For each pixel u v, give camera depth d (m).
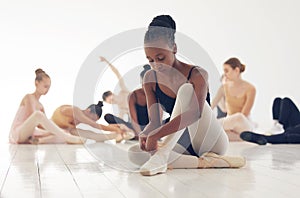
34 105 4.82
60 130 4.70
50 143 4.71
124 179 2.07
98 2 5.78
